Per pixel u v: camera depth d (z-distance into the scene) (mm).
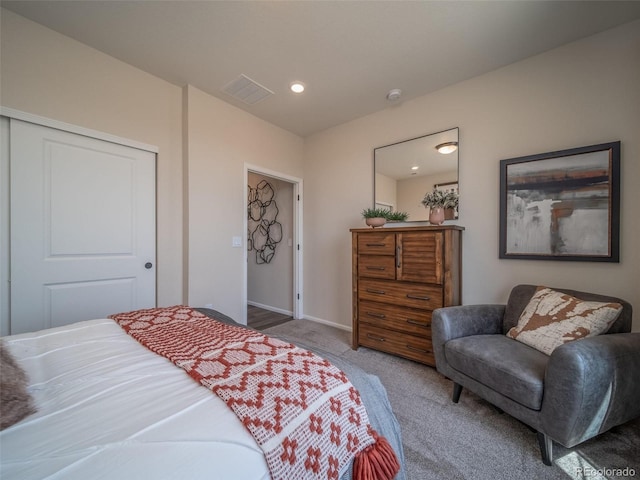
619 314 1388
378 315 2490
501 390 1391
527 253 2080
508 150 2195
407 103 2779
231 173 2879
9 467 482
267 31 1868
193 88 2562
